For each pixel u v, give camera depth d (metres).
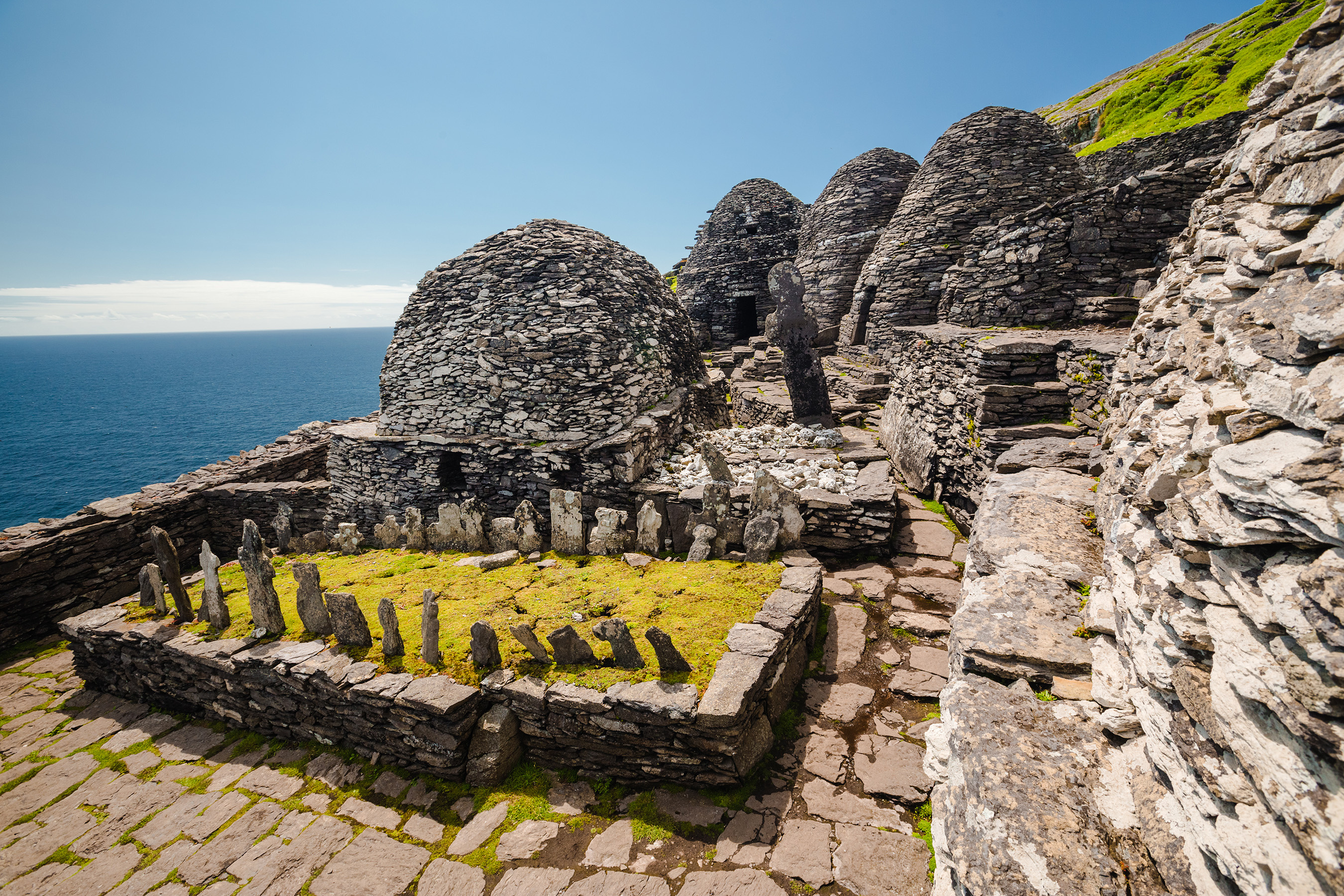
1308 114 2.49
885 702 5.47
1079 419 7.64
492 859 4.28
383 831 4.64
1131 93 30.66
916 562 7.76
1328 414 1.68
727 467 8.31
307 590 5.99
